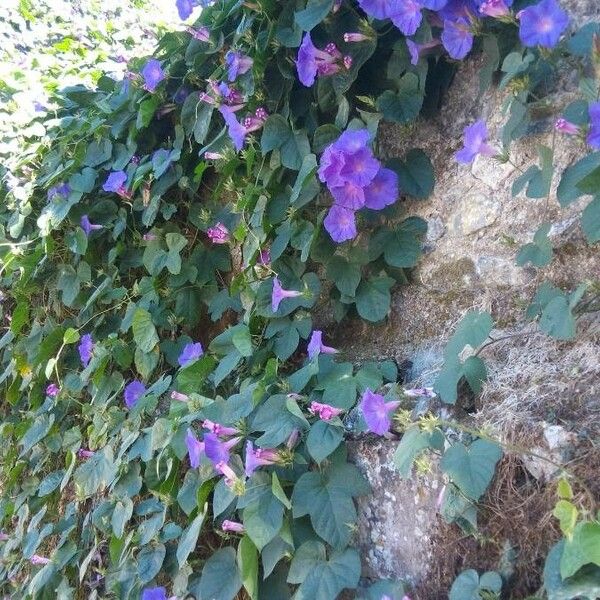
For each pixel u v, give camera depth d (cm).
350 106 133
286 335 136
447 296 124
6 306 219
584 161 94
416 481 99
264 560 108
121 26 281
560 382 92
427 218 128
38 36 264
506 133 107
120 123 176
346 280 131
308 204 138
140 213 179
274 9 137
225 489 112
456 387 99
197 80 162
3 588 189
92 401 170
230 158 147
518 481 87
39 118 213
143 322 157
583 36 100
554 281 109
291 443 112
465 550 91
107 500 153
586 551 69
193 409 126
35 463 190
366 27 123
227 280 165
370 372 117
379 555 104
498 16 104
